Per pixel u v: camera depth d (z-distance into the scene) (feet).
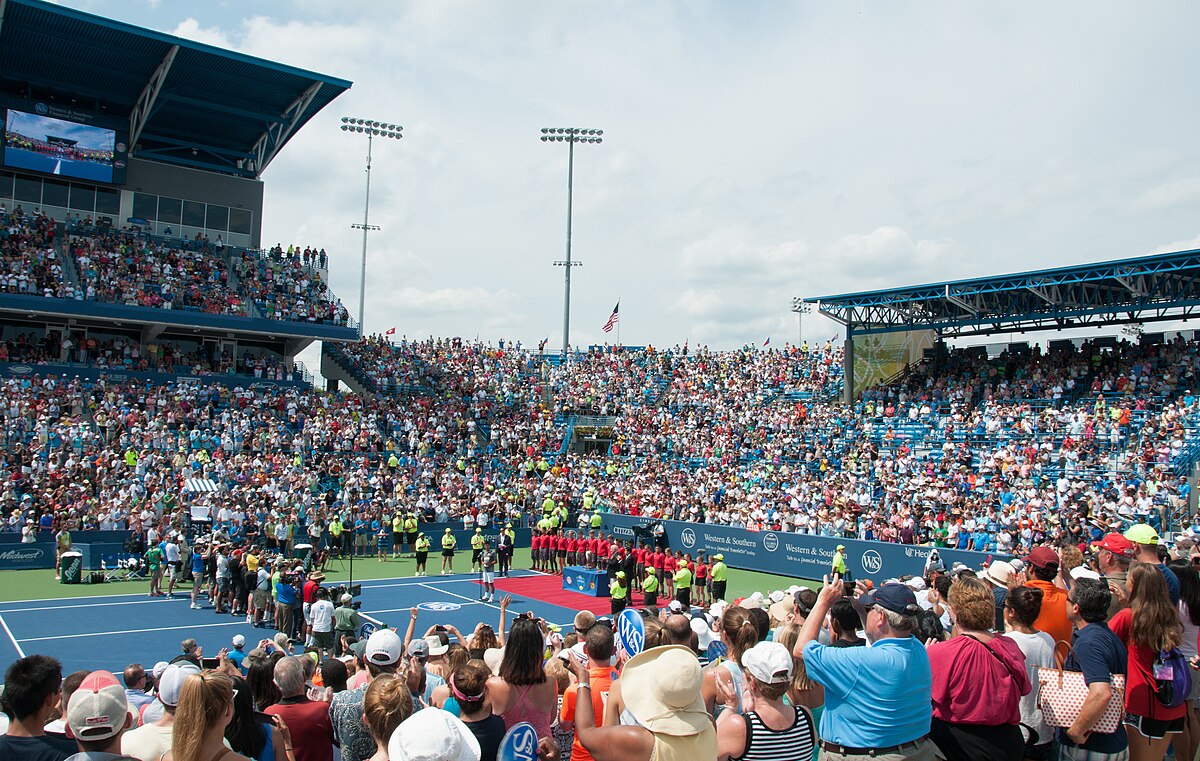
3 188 151.02
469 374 183.11
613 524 132.57
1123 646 21.58
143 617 80.02
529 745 21.13
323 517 114.21
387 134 205.57
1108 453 107.55
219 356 156.87
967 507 103.50
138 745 21.12
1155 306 120.06
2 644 68.08
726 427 152.46
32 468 113.29
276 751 21.77
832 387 160.66
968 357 146.00
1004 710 19.36
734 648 23.59
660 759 16.74
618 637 24.03
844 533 109.29
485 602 92.17
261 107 162.91
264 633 74.43
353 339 163.43
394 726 20.39
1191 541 43.37
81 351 141.69
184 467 120.37
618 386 181.47
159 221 165.58
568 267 196.13
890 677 18.80
